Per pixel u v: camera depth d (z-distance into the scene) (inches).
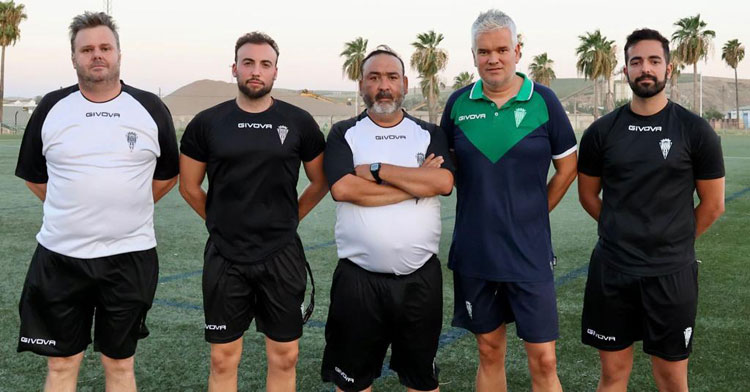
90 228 110.5
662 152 106.7
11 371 141.8
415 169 111.1
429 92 2000.5
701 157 107.1
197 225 331.0
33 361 147.5
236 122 115.6
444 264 248.5
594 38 2066.9
